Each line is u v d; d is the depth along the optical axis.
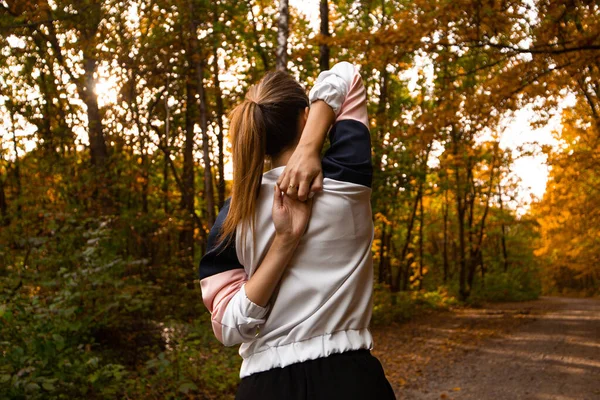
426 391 7.24
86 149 14.09
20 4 7.26
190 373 5.74
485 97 8.35
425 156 16.06
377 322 15.26
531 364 8.99
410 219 24.30
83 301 5.41
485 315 18.97
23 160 13.37
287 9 9.10
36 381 4.07
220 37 11.61
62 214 6.13
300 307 1.17
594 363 8.81
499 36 8.06
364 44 7.86
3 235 6.12
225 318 1.18
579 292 46.09
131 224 11.62
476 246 26.73
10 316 4.15
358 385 1.14
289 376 1.15
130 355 6.20
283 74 1.32
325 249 1.18
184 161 17.45
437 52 7.83
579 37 7.21
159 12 10.83
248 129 1.22
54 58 11.79
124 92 13.52
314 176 1.18
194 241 18.12
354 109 1.28
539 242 33.84
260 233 1.19
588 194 17.44
